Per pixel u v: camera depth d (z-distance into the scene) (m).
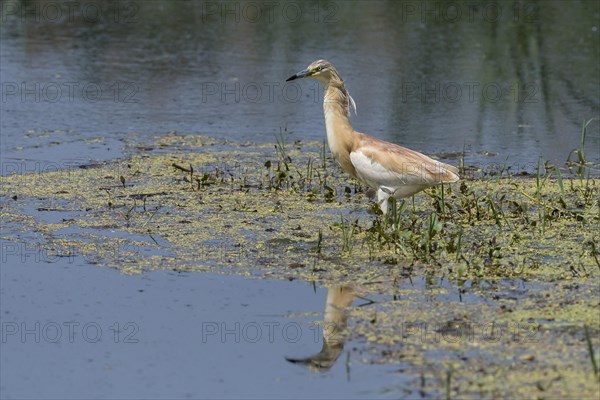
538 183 14.28
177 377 9.31
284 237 12.68
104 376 9.34
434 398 8.56
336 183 15.23
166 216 13.50
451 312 10.30
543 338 9.62
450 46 24.53
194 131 18.22
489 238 12.60
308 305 10.68
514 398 8.48
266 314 10.51
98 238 12.66
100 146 17.12
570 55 23.78
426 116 19.25
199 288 11.15
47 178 15.23
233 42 24.91
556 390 8.59
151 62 22.98
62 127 18.20
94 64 22.72
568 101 20.31
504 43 24.88
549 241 12.48
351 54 23.73
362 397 8.73
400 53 23.88
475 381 8.80
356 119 19.00
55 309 10.68
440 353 9.38
